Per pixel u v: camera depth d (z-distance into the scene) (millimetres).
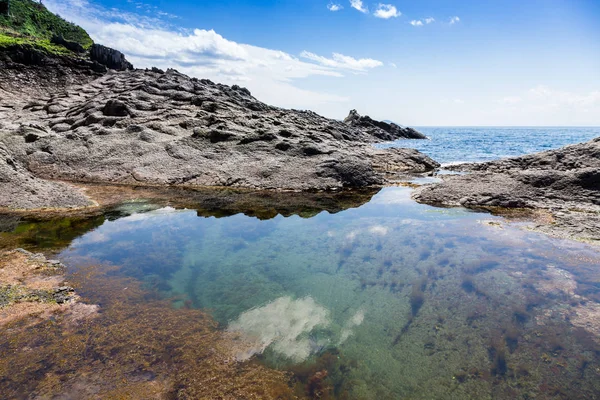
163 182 18891
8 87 46750
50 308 6129
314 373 4812
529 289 7023
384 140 69000
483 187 15469
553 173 15172
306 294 7012
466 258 8641
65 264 8023
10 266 7707
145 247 9320
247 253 9117
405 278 7664
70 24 90812
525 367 4910
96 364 4793
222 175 19703
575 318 6000
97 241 9633
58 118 28828
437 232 10719
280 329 5801
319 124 37562
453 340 5543
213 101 32250
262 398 4340
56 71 53719
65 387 4363
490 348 5324
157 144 22375
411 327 5902
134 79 41406
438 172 25438
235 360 5016
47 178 19125
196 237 10281
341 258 8805
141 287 7090
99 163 20422
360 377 4758
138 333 5531
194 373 4723
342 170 19828
